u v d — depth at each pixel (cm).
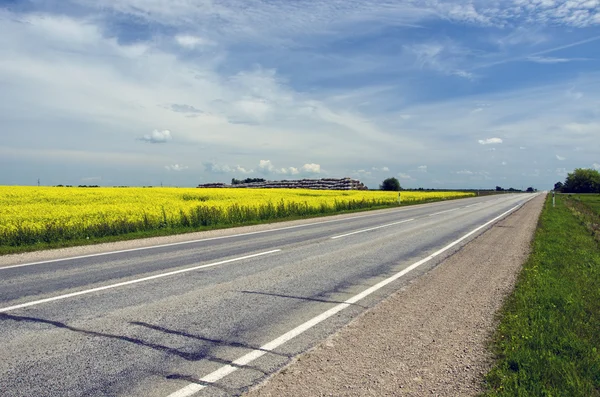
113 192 3177
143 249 1076
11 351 410
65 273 771
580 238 1392
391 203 3656
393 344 445
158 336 455
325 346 436
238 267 838
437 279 756
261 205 2175
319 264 882
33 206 1991
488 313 556
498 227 1702
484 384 359
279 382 357
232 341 445
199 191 3838
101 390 337
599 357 415
